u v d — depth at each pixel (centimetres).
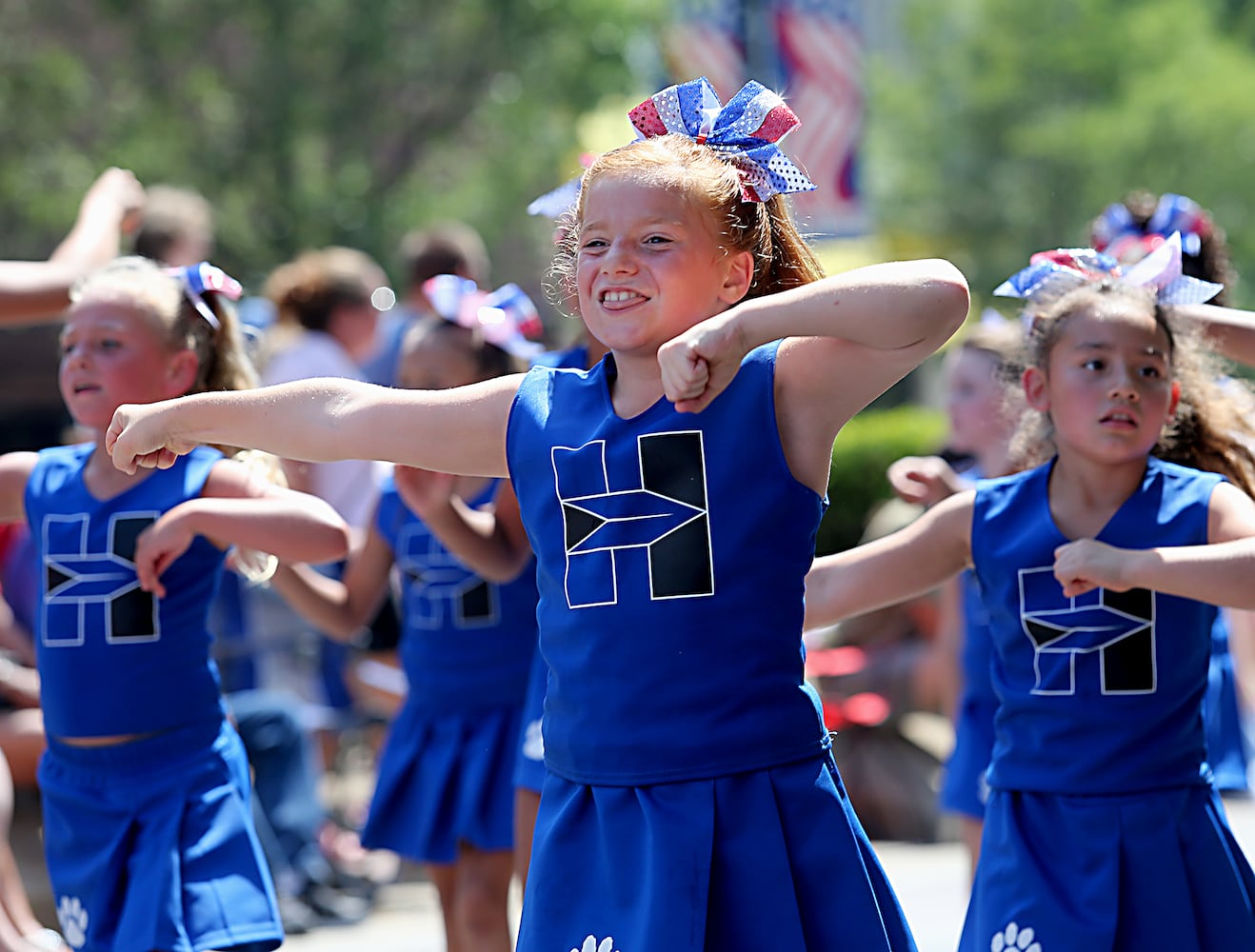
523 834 1473
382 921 2125
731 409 933
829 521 3719
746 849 909
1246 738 1903
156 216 2119
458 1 5528
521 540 1570
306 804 2105
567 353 1415
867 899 930
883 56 9306
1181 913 1156
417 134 5769
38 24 5375
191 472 1288
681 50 3359
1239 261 8731
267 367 2448
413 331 1716
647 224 936
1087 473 1215
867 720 2455
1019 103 8750
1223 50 9312
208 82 5312
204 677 1299
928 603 2538
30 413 3997
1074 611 1190
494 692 1644
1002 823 1212
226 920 1221
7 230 5609
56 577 1280
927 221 8825
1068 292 1273
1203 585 1082
